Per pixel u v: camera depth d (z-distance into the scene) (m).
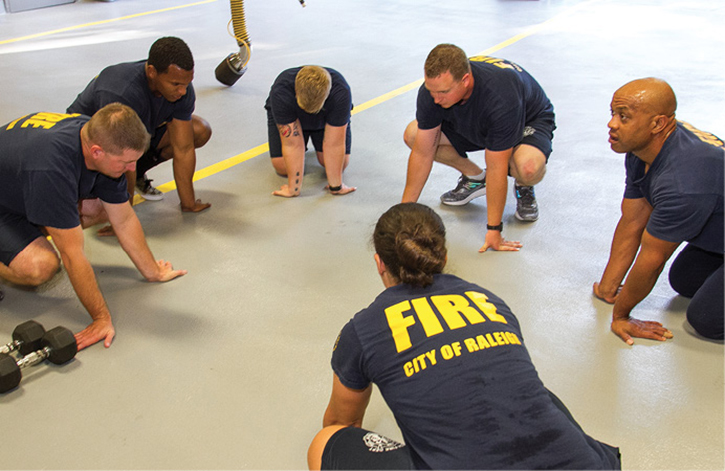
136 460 1.84
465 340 1.36
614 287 2.53
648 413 2.01
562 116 4.66
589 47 6.61
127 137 2.00
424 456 1.31
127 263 2.85
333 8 8.68
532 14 8.44
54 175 2.04
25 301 2.58
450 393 1.30
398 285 1.50
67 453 1.87
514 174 3.04
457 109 2.77
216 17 7.95
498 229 2.89
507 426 1.27
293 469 1.82
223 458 1.85
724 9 8.60
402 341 1.38
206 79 5.47
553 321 2.46
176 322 2.44
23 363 2.11
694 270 2.47
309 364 2.22
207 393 2.09
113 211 2.45
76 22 7.60
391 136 4.34
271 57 6.18
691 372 2.18
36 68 5.67
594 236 3.07
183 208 3.29
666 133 2.05
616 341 2.34
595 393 2.09
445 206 3.38
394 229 1.47
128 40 6.71
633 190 2.32
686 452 1.86
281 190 3.48
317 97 2.91
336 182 3.45
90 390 2.11
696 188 1.97
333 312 2.50
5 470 1.81
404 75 5.66
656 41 6.86
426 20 7.98
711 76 5.54
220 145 4.16
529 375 1.34
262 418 1.99
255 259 2.87
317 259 2.87
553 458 1.25
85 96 2.75
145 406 2.04
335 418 1.67
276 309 2.52
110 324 2.36
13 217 2.35
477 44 6.74
